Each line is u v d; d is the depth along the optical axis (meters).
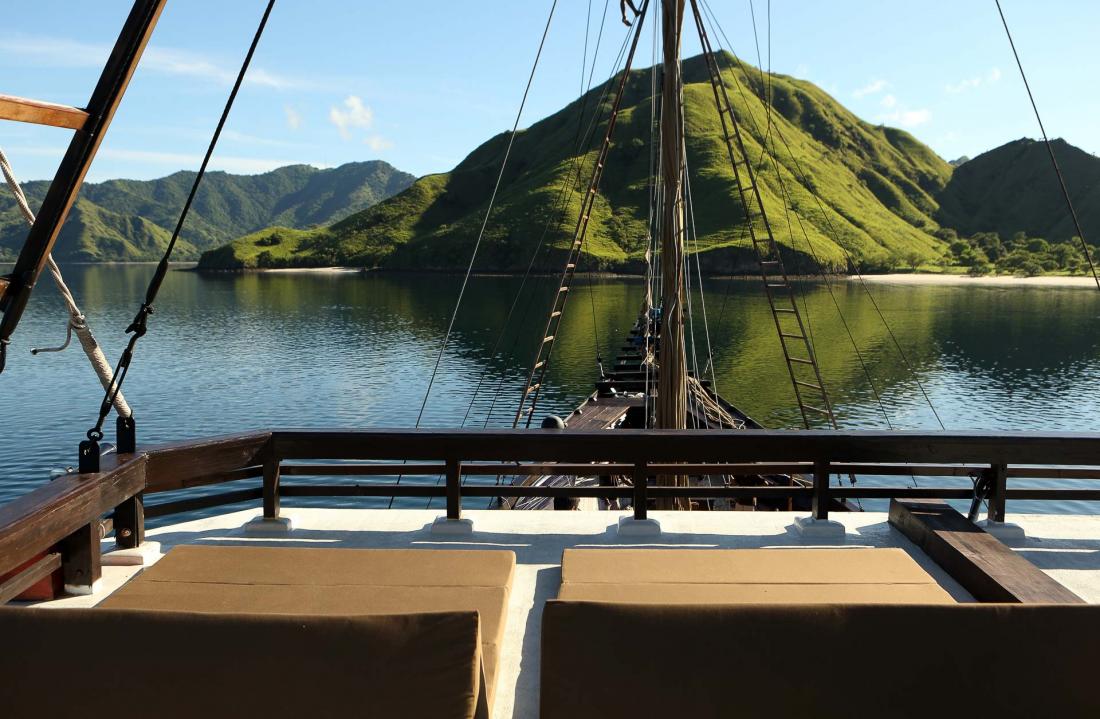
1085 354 52.72
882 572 3.56
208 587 3.39
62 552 3.86
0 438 27.53
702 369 46.31
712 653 2.30
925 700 2.29
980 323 73.00
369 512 5.12
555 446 4.67
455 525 4.75
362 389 39.31
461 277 161.12
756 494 4.85
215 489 21.00
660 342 10.07
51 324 69.38
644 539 4.70
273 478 4.79
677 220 10.12
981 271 162.62
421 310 88.62
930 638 2.34
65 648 2.32
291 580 3.49
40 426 29.48
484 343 58.78
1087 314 82.44
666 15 10.23
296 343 58.16
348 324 73.06
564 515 5.12
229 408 34.22
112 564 4.24
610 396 26.52
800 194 168.12
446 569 3.62
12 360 47.84
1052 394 39.16
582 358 50.94
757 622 2.34
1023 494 4.73
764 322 71.06
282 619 2.33
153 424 30.73
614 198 176.38
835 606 2.38
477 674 2.24
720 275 133.38
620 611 2.34
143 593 3.32
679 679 2.29
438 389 39.50
